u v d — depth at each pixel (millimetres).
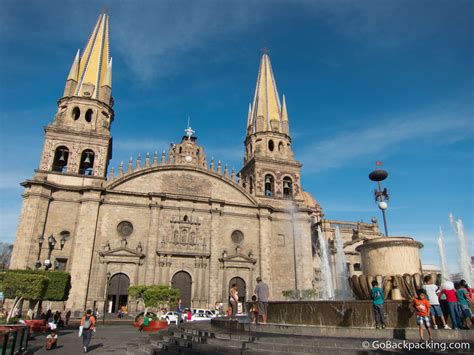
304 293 51469
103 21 63312
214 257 52250
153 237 50156
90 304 44844
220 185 57375
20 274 28062
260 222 57156
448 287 14703
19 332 17438
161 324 32219
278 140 66562
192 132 72375
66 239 47125
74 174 50281
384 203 21766
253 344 13352
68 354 19312
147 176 53594
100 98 56875
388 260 19188
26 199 46438
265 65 74625
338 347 12305
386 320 15078
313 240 71188
